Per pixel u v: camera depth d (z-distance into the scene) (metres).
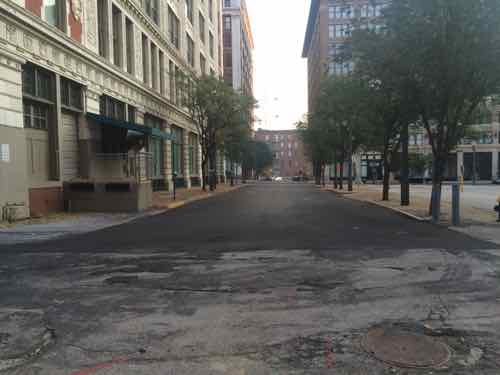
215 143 31.77
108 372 3.19
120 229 11.28
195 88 29.23
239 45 85.44
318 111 30.52
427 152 61.84
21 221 12.85
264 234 10.05
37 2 14.29
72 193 16.16
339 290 5.33
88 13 18.14
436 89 12.34
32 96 14.27
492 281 5.69
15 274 6.30
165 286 5.59
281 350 3.58
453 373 3.13
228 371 3.20
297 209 17.03
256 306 4.73
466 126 14.52
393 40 12.12
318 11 76.56
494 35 10.88
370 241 8.95
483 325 4.12
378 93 14.98
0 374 3.16
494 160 61.84
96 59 18.48
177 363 3.34
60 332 4.01
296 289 5.39
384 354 3.47
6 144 12.55
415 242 8.80
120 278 6.02
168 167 30.66
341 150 35.81
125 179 16.34
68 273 6.34
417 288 5.39
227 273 6.25
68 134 17.03
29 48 13.74
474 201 20.50
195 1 39.50
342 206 18.62
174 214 15.29
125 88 22.39
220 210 16.78
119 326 4.16
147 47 26.34
